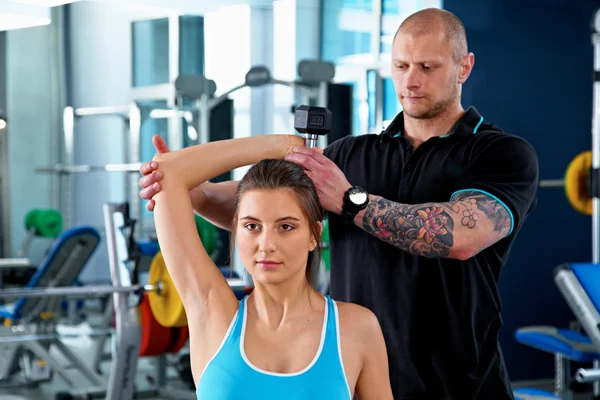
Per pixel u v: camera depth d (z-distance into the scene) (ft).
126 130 18.34
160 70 17.06
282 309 3.47
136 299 8.48
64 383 14.37
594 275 10.02
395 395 5.01
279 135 4.16
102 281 20.94
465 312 4.88
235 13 14.16
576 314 9.95
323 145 14.48
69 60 20.93
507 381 5.08
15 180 21.67
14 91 21.52
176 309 9.05
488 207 4.60
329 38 14.74
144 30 17.63
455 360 4.92
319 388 3.28
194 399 13.00
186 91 13.97
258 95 14.47
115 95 19.01
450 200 4.77
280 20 14.51
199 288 3.60
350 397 3.41
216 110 14.14
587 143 15.16
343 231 5.23
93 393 13.42
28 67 21.54
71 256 13.55
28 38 21.33
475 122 5.04
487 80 14.12
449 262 4.87
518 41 14.38
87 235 13.25
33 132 21.81
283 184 3.37
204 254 3.67
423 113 4.92
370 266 5.06
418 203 5.02
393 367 5.01
